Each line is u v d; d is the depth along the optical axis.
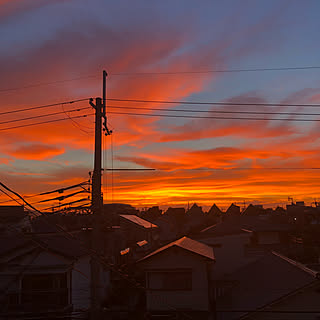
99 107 15.65
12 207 27.08
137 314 20.75
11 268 18.45
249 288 16.95
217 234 33.66
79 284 21.91
